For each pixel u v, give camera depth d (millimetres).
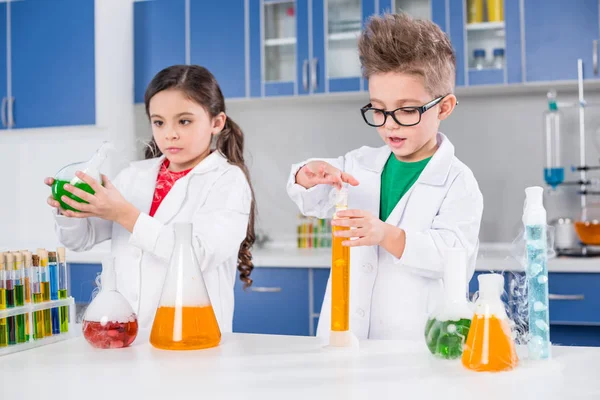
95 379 861
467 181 1406
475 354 886
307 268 2693
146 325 1511
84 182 1243
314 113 3330
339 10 3021
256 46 3121
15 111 3264
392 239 1194
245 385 822
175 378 859
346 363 931
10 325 1032
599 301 2412
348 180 1306
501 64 2830
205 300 1046
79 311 1449
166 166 1697
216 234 1412
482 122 3109
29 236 3334
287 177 3359
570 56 2754
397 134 1275
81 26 3186
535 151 3059
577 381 832
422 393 781
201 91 1516
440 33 1323
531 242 965
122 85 3262
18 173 3350
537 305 956
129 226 1293
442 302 977
